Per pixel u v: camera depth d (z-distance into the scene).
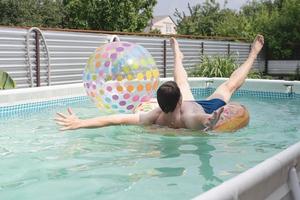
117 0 29.70
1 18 31.39
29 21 32.19
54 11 33.44
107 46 5.17
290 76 17.53
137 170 3.19
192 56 14.06
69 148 3.90
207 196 1.39
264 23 18.89
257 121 5.51
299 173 2.10
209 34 30.39
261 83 9.23
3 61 8.50
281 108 7.05
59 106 6.93
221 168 3.23
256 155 3.66
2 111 6.03
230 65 12.13
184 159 3.50
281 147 4.00
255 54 5.54
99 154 3.68
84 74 5.15
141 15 31.22
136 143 4.06
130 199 2.56
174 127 4.41
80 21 30.47
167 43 12.81
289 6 18.27
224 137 4.36
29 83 9.09
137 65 4.88
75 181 2.93
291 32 18.11
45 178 3.00
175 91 4.26
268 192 1.78
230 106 4.77
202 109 4.46
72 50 10.15
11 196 2.64
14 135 4.52
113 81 4.82
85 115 5.96
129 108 4.95
